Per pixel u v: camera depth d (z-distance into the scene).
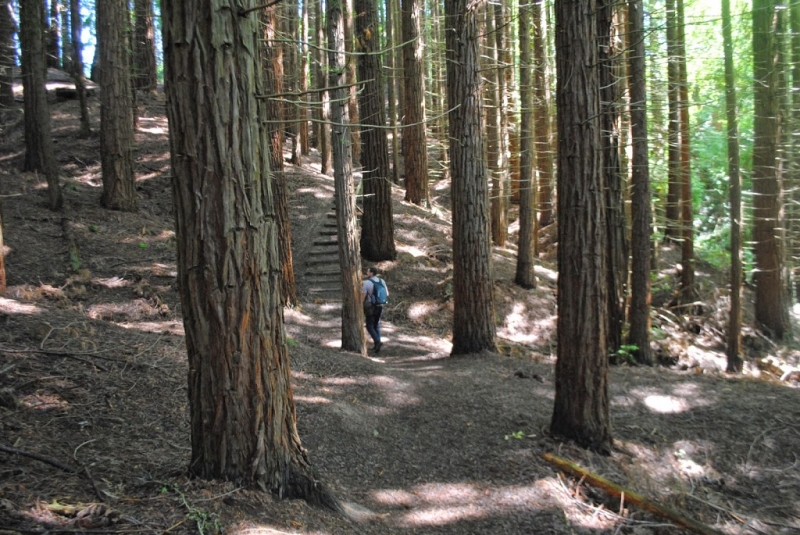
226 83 3.33
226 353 3.48
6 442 4.00
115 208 13.61
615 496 5.30
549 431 6.42
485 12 15.69
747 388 8.42
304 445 5.63
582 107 5.79
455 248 10.12
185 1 3.27
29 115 14.61
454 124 9.79
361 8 11.66
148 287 10.35
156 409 5.26
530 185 14.72
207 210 3.35
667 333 13.73
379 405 7.02
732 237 11.83
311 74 18.36
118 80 13.51
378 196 15.05
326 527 3.61
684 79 13.21
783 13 13.96
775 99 14.11
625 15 12.93
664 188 18.17
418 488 5.34
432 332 13.01
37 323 6.45
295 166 20.55
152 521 3.07
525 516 4.97
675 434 6.90
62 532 2.79
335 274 14.51
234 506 3.36
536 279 15.84
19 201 12.53
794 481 6.09
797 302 19.22
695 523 4.97
